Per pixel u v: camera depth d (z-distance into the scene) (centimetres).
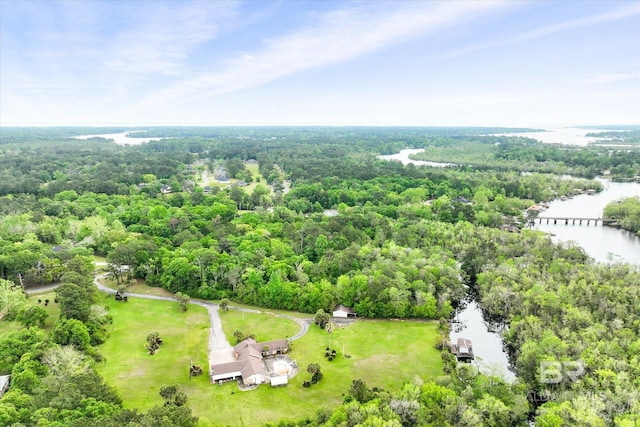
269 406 8288
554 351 8988
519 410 7494
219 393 8669
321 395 8631
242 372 9100
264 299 12512
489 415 7288
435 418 7156
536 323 10262
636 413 7081
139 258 14200
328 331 11069
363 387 8119
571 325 10238
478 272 14750
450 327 11706
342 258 13775
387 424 6644
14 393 7331
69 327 9669
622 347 9162
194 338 10812
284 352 10156
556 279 12875
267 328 11319
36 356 8594
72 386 7138
